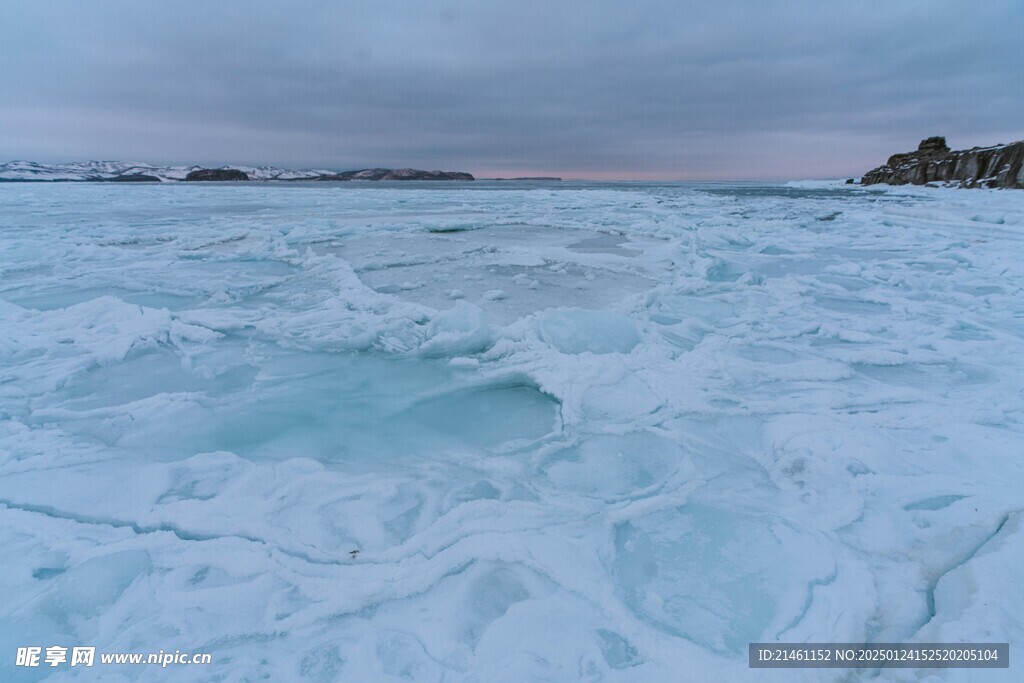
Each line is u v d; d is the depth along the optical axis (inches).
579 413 133.2
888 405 134.7
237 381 156.7
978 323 200.2
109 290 256.1
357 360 171.2
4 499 98.0
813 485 102.1
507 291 248.2
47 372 156.5
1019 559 77.8
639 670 65.1
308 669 65.3
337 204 826.8
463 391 151.8
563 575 80.2
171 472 108.2
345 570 81.5
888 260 336.5
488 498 100.7
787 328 197.5
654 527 92.2
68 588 77.9
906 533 87.5
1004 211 561.6
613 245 395.9
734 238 420.8
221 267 311.1
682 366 159.6
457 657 67.0
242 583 79.4
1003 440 113.7
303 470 110.3
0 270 292.2
